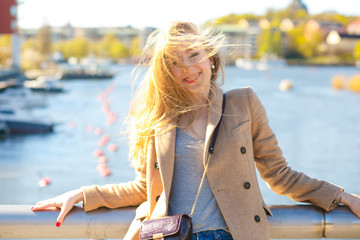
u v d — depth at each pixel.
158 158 1.88
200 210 1.83
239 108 1.92
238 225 1.81
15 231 1.94
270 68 138.75
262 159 2.00
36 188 13.62
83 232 1.95
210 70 1.95
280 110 38.91
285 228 1.92
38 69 94.19
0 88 45.16
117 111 35.69
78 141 22.47
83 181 14.88
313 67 158.50
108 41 166.62
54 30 186.12
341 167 18.11
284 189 1.99
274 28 173.75
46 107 36.97
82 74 73.94
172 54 1.90
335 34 176.12
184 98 1.94
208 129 1.85
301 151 21.41
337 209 1.94
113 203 1.98
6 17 63.16
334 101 47.50
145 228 1.74
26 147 20.59
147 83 2.00
